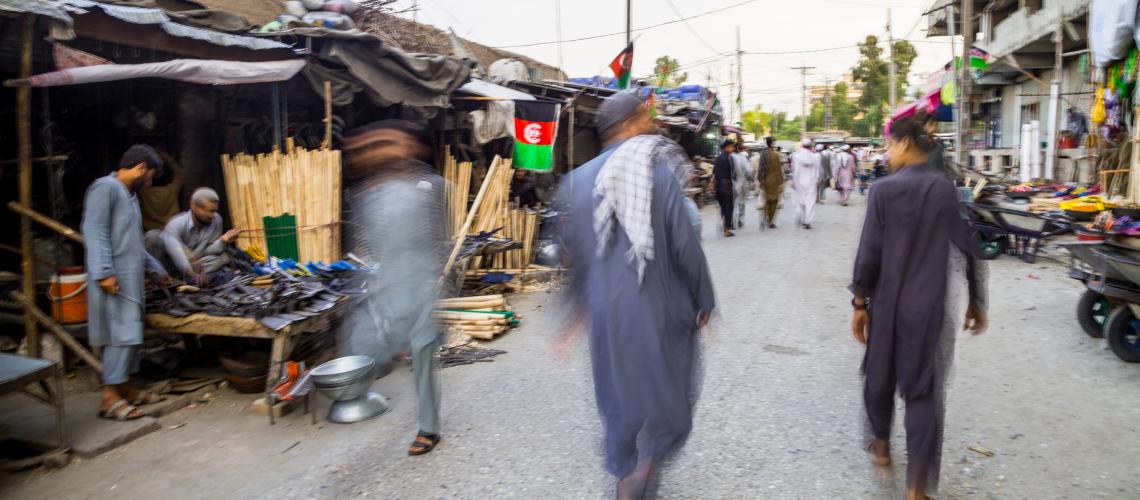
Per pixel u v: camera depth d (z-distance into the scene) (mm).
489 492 3414
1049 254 10117
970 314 3090
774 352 5574
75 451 3928
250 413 4559
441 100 8648
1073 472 3473
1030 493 3273
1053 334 5953
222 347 5363
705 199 21391
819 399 4523
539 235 9422
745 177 14047
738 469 3564
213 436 4195
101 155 7469
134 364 4473
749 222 15602
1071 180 15227
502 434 4098
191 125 8031
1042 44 17594
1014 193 10750
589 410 4434
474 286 7891
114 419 4348
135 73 5352
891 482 3393
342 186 8062
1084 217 9391
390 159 3742
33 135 6684
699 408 4395
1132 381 4766
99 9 5367
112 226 4203
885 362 3111
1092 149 13805
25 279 4867
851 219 15789
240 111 8484
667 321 2752
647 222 2711
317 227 6645
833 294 7723
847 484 3387
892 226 3010
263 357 5020
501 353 5719
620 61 14438
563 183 3195
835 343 5812
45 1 4609
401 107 9945
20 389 3613
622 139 2906
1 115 6547
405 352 3918
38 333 4957
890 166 3158
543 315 7035
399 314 3764
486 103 11086
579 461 3723
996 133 24844
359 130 3816
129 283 4277
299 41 7438
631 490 2826
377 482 3551
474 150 11984
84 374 5145
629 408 2750
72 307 4980
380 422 4355
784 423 4145
